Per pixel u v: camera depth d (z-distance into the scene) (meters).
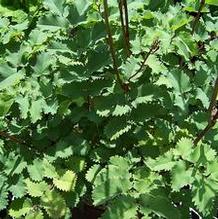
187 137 0.73
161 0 0.88
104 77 0.73
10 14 0.95
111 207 0.64
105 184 0.65
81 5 0.76
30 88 0.75
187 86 0.75
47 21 0.75
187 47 0.78
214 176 0.65
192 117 0.74
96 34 0.73
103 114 0.71
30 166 0.72
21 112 0.72
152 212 0.67
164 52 0.79
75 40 0.74
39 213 0.70
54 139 0.75
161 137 0.73
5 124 0.78
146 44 0.78
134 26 0.82
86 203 0.77
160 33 0.78
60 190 0.72
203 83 0.76
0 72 0.75
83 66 0.72
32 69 0.76
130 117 0.72
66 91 0.72
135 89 0.72
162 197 0.65
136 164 0.73
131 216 0.64
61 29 0.76
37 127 0.76
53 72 0.76
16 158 0.73
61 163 0.74
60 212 0.69
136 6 0.80
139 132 0.73
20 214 0.69
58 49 0.73
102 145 0.75
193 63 0.83
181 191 0.70
